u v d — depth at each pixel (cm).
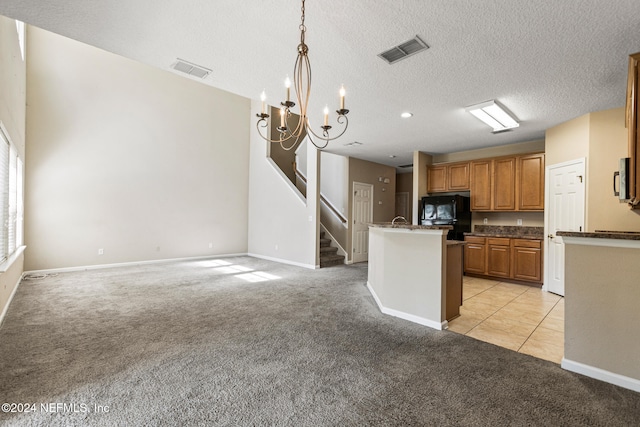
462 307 370
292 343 260
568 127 412
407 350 248
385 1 184
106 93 588
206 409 170
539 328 301
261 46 239
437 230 293
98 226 579
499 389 192
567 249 218
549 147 446
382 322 313
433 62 261
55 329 285
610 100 338
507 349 252
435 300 299
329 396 184
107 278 504
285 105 223
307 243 642
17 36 390
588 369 208
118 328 290
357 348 251
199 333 280
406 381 201
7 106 325
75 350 242
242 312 342
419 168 611
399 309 329
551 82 296
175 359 229
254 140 803
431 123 430
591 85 301
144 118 637
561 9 189
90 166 570
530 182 490
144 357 232
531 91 318
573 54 244
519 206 502
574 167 401
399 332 286
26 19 203
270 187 746
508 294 431
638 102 197
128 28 215
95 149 575
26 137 504
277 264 673
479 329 297
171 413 166
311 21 205
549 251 445
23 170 476
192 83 709
